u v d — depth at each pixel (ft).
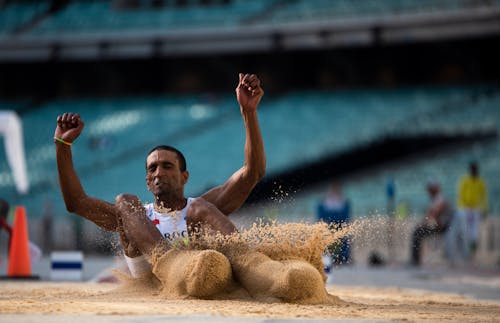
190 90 411.95
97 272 156.87
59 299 58.95
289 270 54.19
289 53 387.96
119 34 380.58
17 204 328.08
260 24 369.09
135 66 412.57
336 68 391.65
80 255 127.75
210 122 371.56
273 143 343.26
